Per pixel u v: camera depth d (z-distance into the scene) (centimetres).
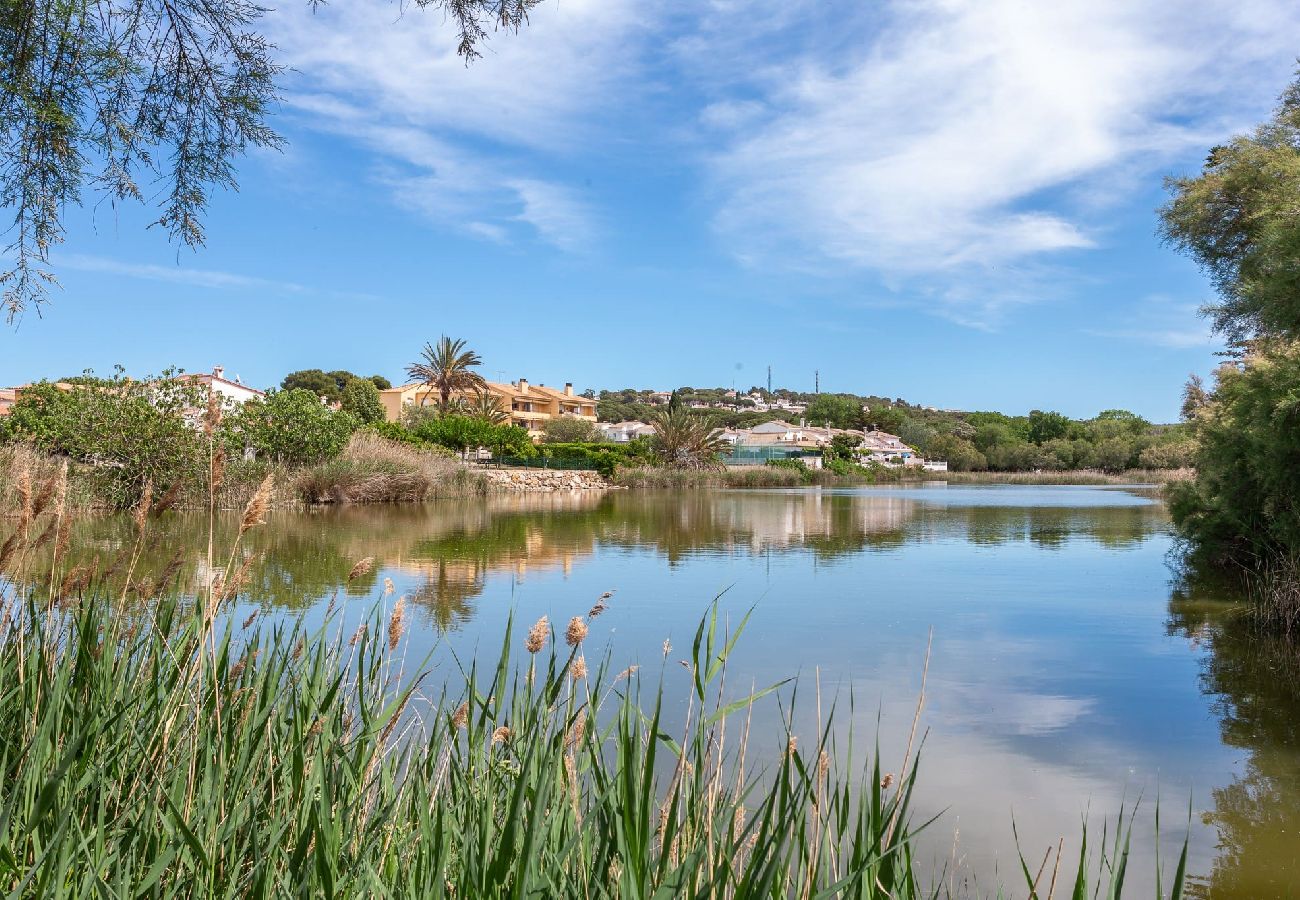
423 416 5878
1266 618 955
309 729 267
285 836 242
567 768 240
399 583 1137
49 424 1914
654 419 5522
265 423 2569
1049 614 1000
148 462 1903
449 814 231
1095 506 3316
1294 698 669
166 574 343
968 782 499
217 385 3106
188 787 248
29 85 523
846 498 3906
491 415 6159
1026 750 551
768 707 621
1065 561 1511
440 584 1140
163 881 230
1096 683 708
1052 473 7906
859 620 951
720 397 15362
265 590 1023
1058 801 474
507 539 1758
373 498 2800
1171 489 1622
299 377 7831
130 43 552
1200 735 584
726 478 5359
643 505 3150
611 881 218
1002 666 759
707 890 198
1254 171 1381
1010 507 3234
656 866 225
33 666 290
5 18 508
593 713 251
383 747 282
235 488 2092
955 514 2800
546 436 7481
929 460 8788
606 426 8969
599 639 826
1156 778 509
